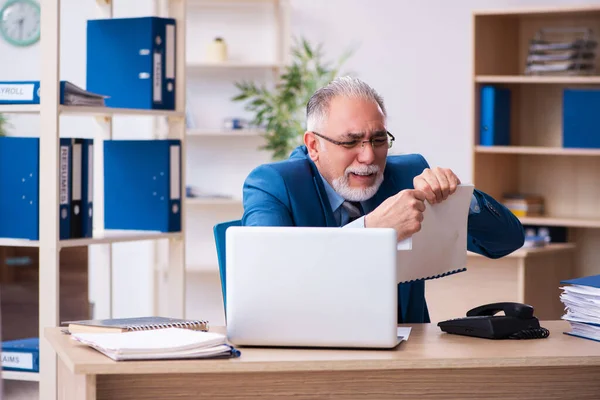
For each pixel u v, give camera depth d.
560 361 1.87
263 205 2.35
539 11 4.98
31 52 4.88
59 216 3.11
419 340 2.04
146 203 3.56
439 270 2.16
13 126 5.36
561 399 2.01
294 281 1.89
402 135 6.19
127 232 3.55
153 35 3.47
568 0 5.68
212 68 6.33
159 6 5.89
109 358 1.79
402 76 6.16
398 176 2.54
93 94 3.22
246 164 6.38
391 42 6.16
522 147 5.09
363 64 6.21
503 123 5.27
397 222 2.03
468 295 4.70
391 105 6.19
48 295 3.10
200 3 6.30
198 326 2.12
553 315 4.96
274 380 1.91
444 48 6.09
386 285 1.88
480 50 5.17
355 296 1.88
